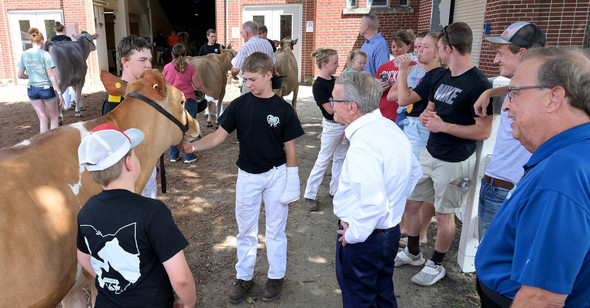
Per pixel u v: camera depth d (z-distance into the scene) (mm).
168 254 1548
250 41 6461
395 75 4219
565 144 1242
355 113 2125
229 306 3031
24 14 14148
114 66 18781
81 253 1676
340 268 2266
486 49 7930
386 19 12656
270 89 2715
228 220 4410
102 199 1562
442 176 2975
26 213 1660
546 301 1169
